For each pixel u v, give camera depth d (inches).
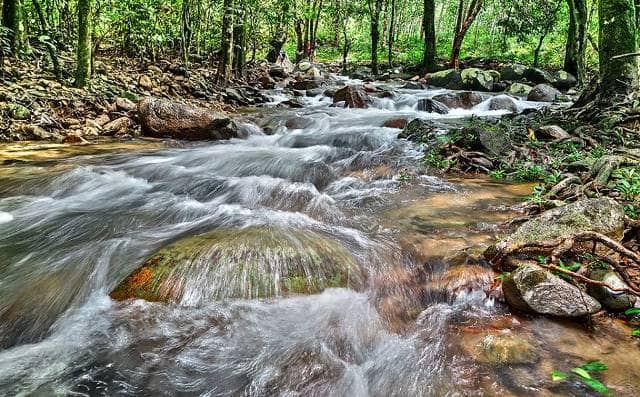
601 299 109.3
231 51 570.3
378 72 900.6
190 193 214.8
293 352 100.5
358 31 1250.6
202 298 116.7
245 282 120.9
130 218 175.9
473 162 254.7
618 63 324.2
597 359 93.3
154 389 89.4
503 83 672.4
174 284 119.3
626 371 89.0
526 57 991.6
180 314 112.7
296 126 390.6
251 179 230.2
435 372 92.7
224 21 551.5
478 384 87.9
